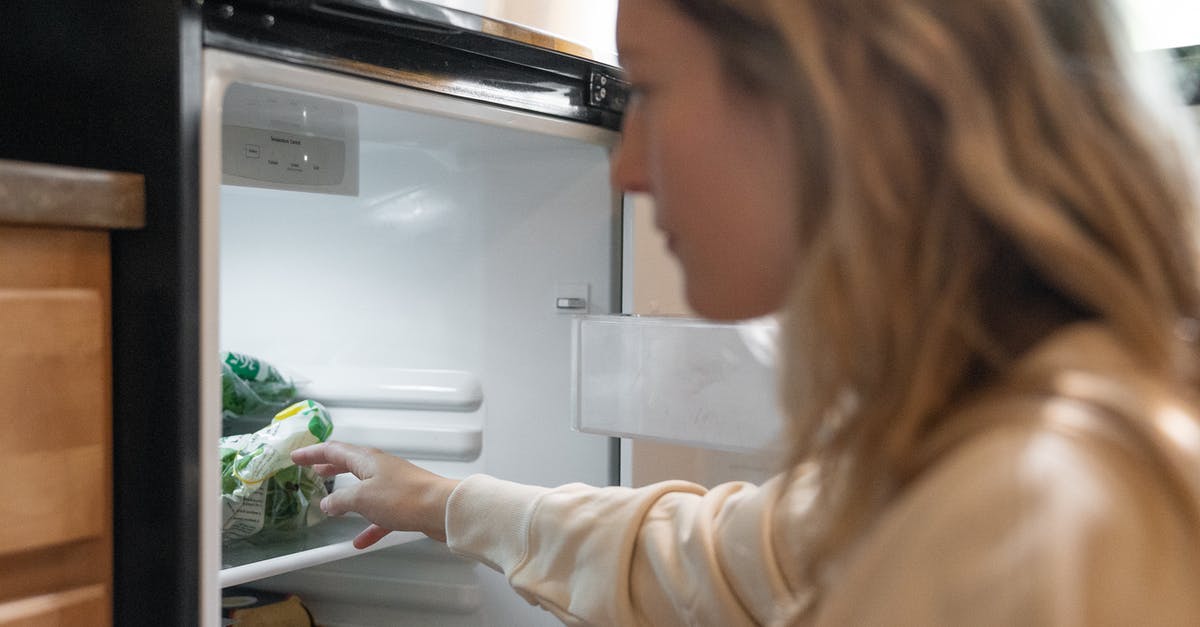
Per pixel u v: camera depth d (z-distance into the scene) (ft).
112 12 2.68
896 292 1.15
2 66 2.90
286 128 3.70
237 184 3.63
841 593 1.08
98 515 2.66
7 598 2.49
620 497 3.01
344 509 3.41
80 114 2.75
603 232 4.09
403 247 4.48
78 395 2.58
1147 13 3.78
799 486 2.51
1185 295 1.17
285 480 3.99
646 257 4.08
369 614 4.72
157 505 2.64
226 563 3.56
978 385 1.18
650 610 2.83
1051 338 1.16
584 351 3.37
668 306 4.16
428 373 4.49
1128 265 1.12
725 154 1.34
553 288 4.21
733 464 3.89
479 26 3.14
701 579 2.68
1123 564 0.92
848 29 1.15
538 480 4.32
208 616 2.65
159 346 2.62
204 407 2.63
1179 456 0.97
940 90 1.11
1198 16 3.73
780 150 1.29
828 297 1.17
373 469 3.37
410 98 3.11
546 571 2.99
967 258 1.15
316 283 4.59
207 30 2.61
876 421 1.18
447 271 4.42
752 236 1.35
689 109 1.35
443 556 4.56
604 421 3.34
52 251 2.52
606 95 3.74
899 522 1.06
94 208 2.50
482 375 4.40
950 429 1.12
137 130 2.64
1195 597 0.93
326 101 3.11
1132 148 1.16
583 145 3.94
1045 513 0.94
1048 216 1.08
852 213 1.13
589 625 2.87
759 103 1.31
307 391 4.63
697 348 3.09
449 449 4.47
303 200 4.53
